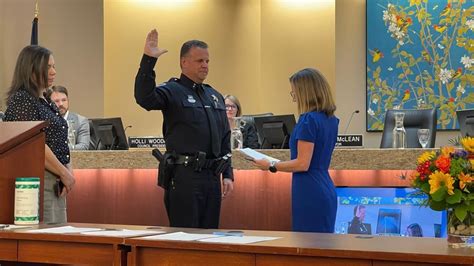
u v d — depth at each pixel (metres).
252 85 8.16
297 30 7.89
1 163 2.90
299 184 3.61
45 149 3.23
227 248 2.16
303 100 3.66
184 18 8.22
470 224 2.22
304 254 2.05
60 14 8.22
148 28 8.20
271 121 5.03
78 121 5.85
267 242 2.23
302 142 3.57
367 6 7.73
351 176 4.48
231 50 8.22
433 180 2.30
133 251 2.29
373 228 4.38
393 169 4.25
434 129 5.52
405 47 7.64
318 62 7.80
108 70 8.15
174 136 3.72
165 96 3.71
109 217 5.02
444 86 7.54
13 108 3.33
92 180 5.08
